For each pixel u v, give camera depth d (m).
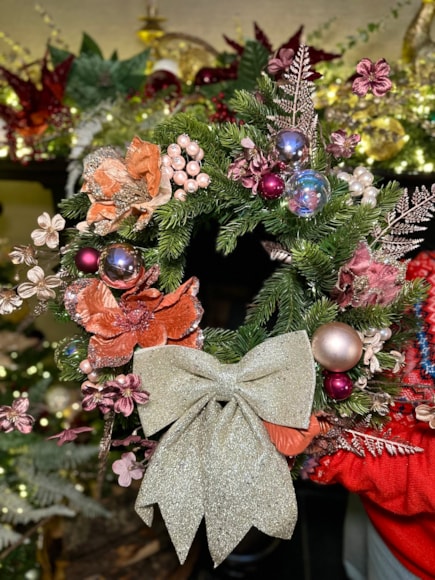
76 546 1.67
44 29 1.91
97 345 0.80
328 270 0.83
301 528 2.18
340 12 1.75
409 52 1.48
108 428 0.85
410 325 0.91
